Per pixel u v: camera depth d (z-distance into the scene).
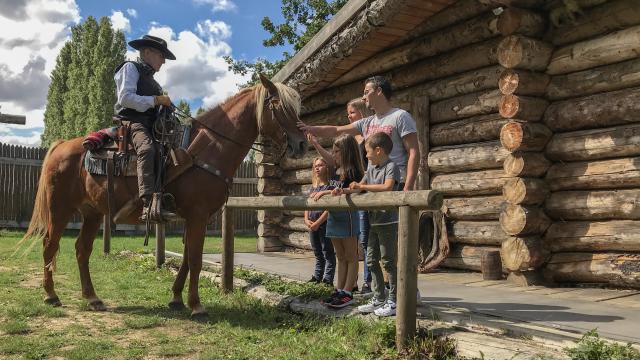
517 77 6.05
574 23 5.98
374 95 4.41
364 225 4.81
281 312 5.07
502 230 6.47
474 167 6.96
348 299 4.78
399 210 3.68
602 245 5.68
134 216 5.00
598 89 5.88
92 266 7.98
